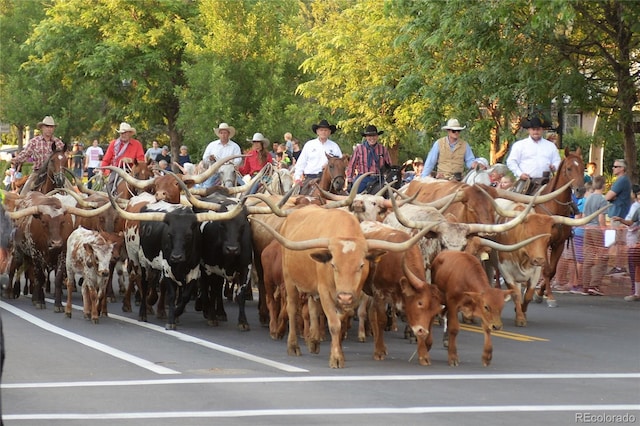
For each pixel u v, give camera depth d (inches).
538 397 417.1
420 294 482.9
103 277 644.1
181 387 433.7
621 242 799.7
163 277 651.5
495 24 896.3
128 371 473.4
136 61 1744.6
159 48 1752.0
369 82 1437.0
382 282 498.3
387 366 492.1
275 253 573.6
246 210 625.6
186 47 1662.2
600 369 487.2
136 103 1772.9
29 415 379.9
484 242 550.9
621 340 582.9
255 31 1609.3
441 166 799.7
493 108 1090.1
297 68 1692.9
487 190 658.2
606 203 832.9
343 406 396.2
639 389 436.8
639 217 807.1
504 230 550.0
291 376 461.4
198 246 621.9
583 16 922.7
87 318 663.8
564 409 394.6
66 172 868.0
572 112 976.3
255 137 941.2
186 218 613.0
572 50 934.4
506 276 644.1
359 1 1524.4
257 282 666.2
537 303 764.0
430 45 958.4
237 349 545.3
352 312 513.3
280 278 568.7
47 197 719.7
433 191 664.4
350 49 1456.7
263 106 1577.3
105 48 1723.7
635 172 955.3
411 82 1029.8
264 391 425.4
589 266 817.5
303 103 1777.8
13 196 787.4
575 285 829.2
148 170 819.4
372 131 818.2
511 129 1092.5
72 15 1796.3
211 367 486.0
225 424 365.4
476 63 1025.5
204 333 607.8
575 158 737.6
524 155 784.3
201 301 706.8
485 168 797.9
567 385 444.1
